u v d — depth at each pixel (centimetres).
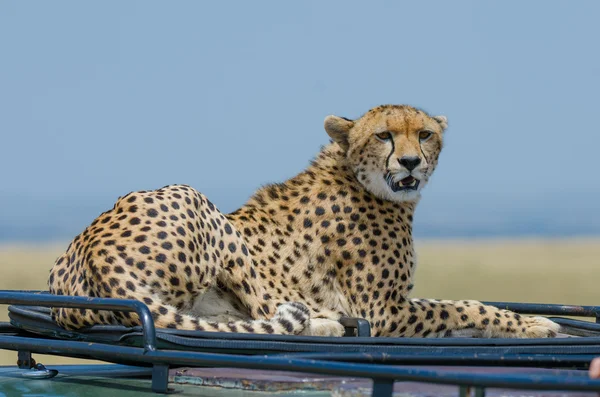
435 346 665
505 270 5088
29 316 786
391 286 1136
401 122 1145
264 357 526
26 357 658
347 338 679
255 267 1074
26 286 3781
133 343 689
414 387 550
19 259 6316
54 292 878
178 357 556
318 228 1120
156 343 589
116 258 831
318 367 496
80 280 841
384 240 1139
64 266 876
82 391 578
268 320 892
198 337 674
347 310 1115
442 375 466
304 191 1145
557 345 667
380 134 1145
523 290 3869
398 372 475
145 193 895
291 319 861
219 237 945
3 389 585
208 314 954
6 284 3894
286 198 1140
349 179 1156
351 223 1129
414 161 1133
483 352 649
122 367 697
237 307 973
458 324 1099
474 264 5738
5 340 633
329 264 1113
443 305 1116
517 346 661
